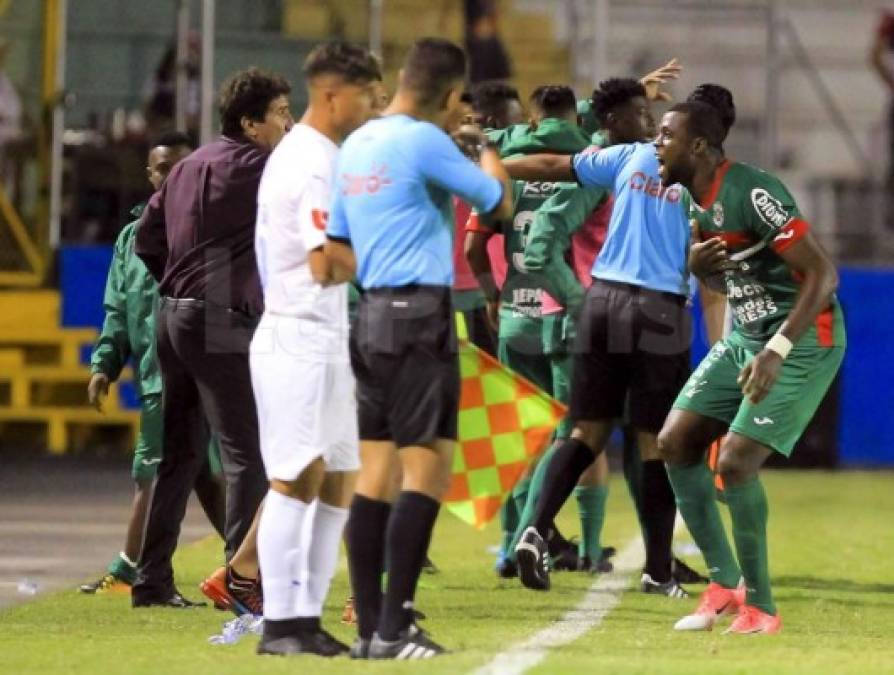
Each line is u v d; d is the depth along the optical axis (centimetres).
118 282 3309
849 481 6203
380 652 2283
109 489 5512
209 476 3306
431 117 2348
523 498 3469
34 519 4672
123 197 7031
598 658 2336
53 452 6762
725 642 2584
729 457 2681
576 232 3550
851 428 6812
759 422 2675
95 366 3309
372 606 2333
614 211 3198
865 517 4934
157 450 3259
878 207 7194
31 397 6969
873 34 7788
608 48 7550
